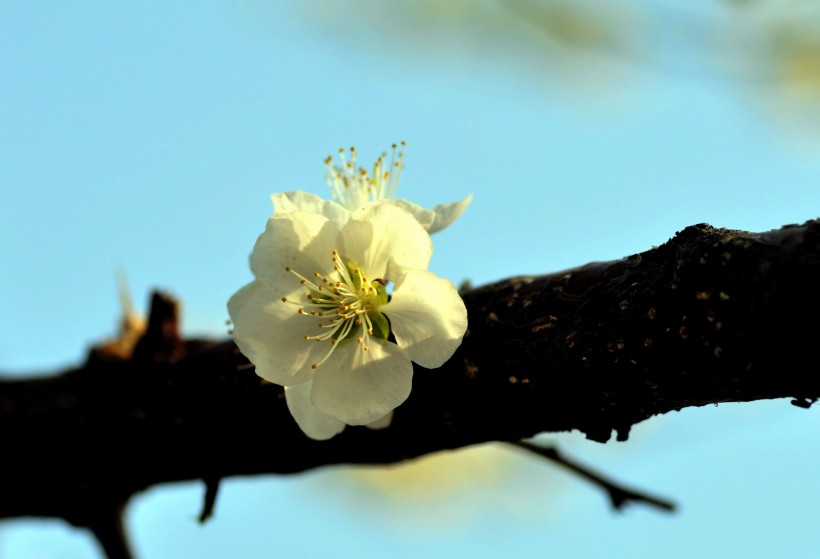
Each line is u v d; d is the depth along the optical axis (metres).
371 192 0.38
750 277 0.34
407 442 0.37
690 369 0.34
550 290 0.35
